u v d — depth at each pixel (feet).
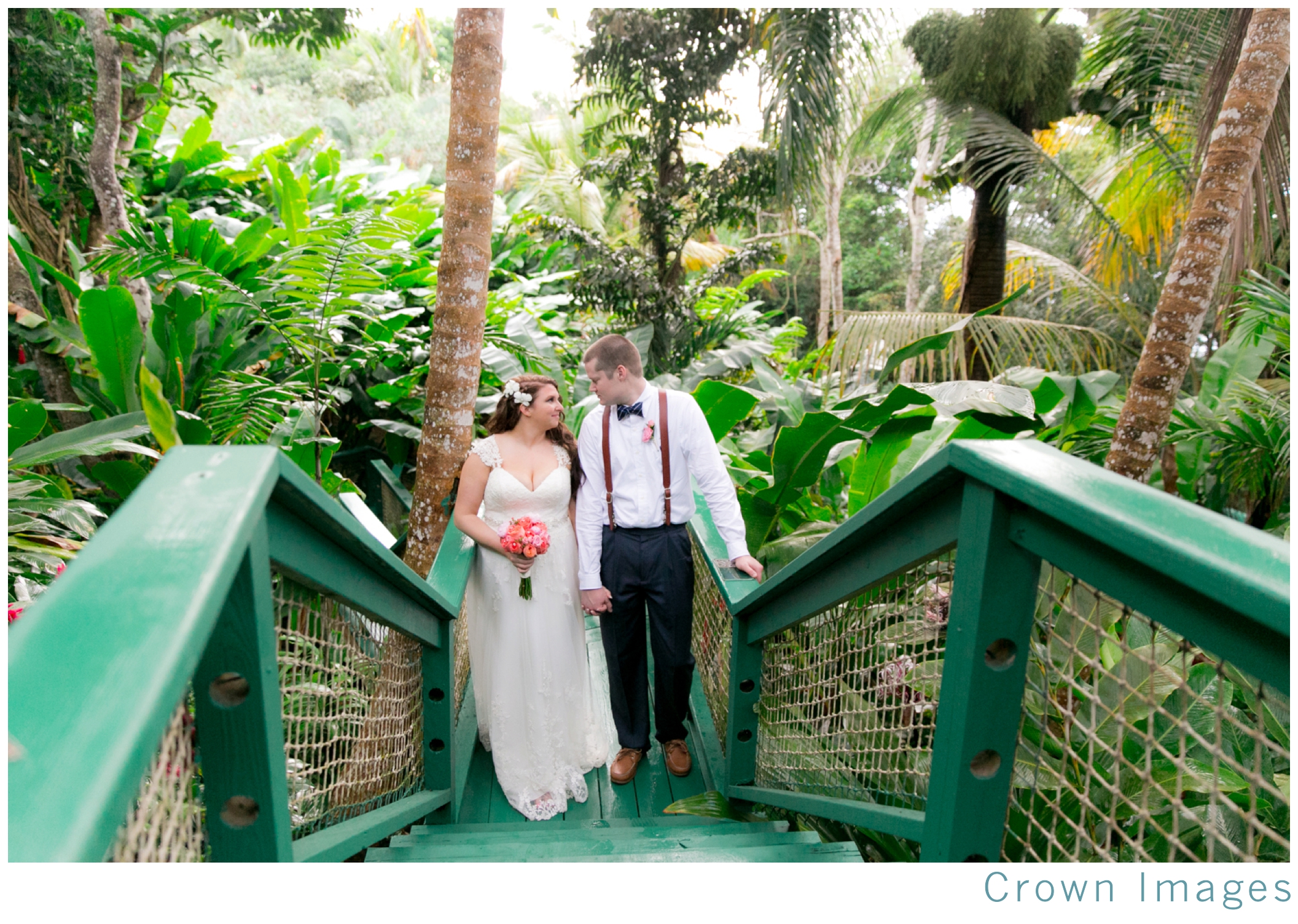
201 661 3.18
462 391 11.85
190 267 14.40
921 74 27.89
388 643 7.01
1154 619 2.66
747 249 33.50
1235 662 2.38
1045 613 3.49
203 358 17.94
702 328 31.14
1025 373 14.83
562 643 9.72
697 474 9.30
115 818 1.71
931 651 4.66
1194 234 10.91
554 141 54.29
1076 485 2.85
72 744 1.78
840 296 56.49
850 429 11.11
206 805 3.35
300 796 4.85
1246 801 5.66
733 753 8.92
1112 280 26.22
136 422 12.31
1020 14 23.72
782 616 7.09
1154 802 5.53
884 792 5.06
